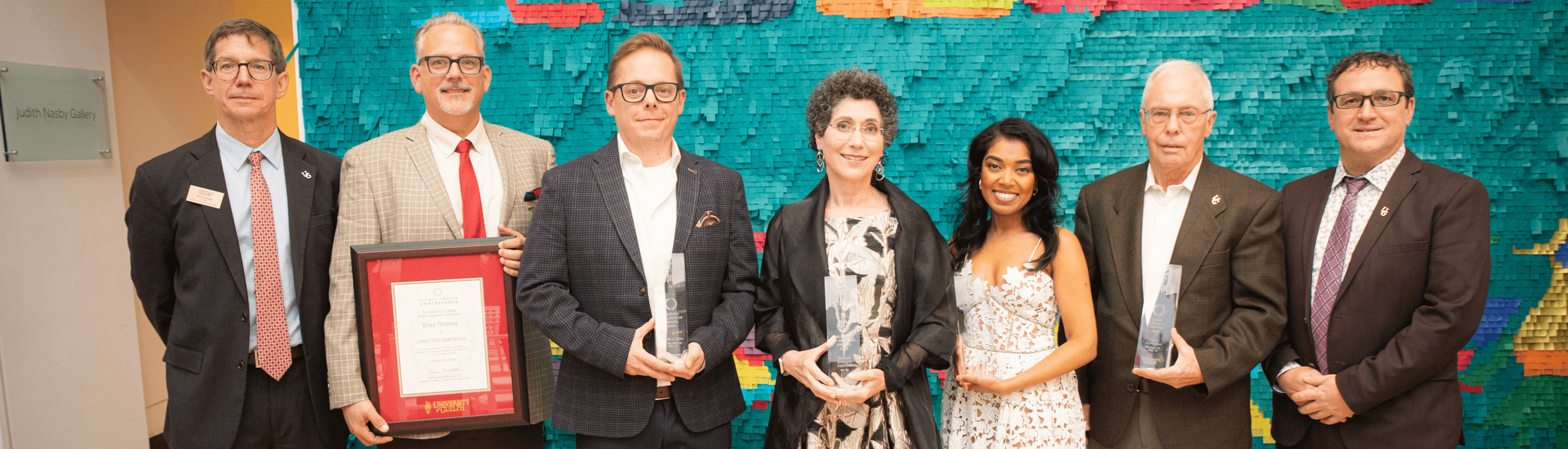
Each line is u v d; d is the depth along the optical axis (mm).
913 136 2270
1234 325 1557
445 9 2320
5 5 1983
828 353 1417
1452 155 2201
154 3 3047
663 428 1540
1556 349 2260
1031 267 1552
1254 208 1587
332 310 1621
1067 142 2256
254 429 1676
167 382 1686
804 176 2299
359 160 1666
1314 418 1621
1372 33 2189
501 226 1681
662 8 2293
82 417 2246
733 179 1632
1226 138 2238
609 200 1526
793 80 2289
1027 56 2248
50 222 2137
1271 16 2207
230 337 1646
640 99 1532
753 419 2408
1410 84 1582
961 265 1658
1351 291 1590
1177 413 1566
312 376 1692
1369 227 1587
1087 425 1710
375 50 2332
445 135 1722
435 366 1573
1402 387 1510
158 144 3076
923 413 1519
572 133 2330
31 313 2098
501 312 1582
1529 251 2230
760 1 2271
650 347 1518
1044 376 1517
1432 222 1545
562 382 1583
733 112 2311
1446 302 1501
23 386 2082
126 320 2381
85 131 2225
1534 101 2176
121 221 2357
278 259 1680
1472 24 2172
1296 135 2217
